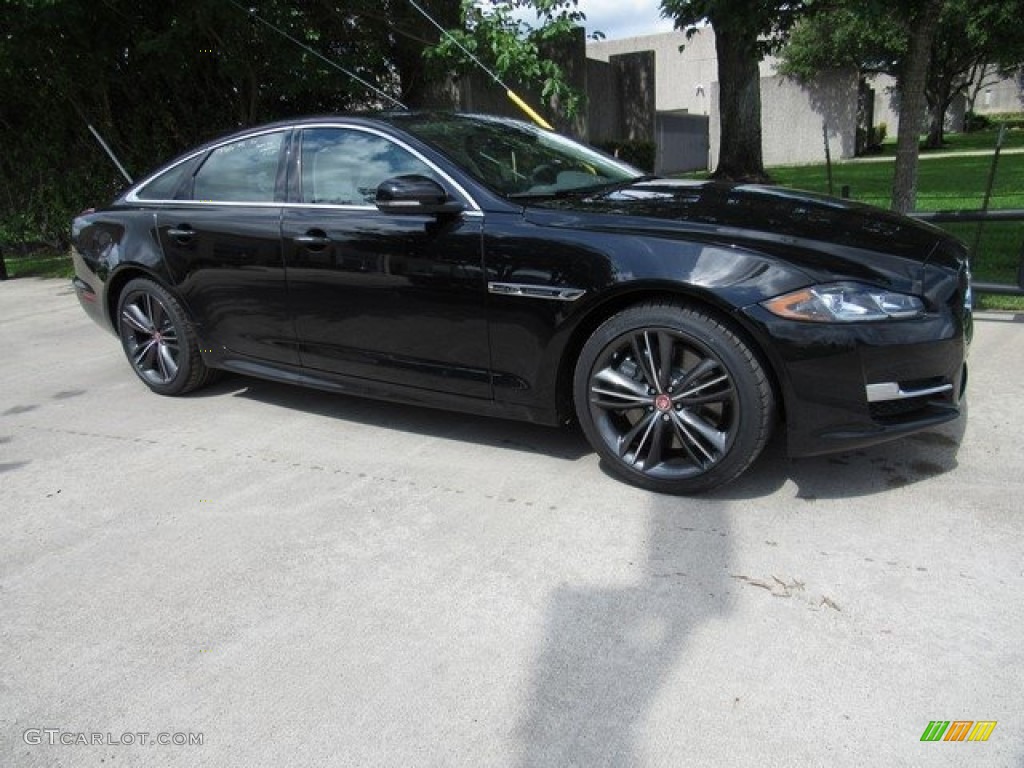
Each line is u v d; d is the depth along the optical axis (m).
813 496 3.27
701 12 5.49
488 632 2.55
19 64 9.49
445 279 3.60
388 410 4.61
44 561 3.14
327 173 4.06
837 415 3.00
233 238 4.34
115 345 6.53
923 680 2.23
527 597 2.72
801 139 26.80
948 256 3.26
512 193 3.65
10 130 11.91
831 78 25.94
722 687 2.25
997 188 12.53
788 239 3.11
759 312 2.94
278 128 4.30
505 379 3.60
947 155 23.56
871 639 2.41
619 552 2.96
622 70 19.28
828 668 2.29
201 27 8.67
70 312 7.98
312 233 4.00
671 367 3.21
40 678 2.46
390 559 3.02
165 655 2.53
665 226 3.24
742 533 3.03
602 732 2.11
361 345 4.02
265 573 2.97
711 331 3.05
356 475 3.77
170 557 3.12
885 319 2.94
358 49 9.79
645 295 3.23
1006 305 5.70
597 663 2.38
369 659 2.46
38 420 4.76
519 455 3.87
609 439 3.41
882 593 2.62
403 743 2.12
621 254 3.17
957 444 3.64
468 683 2.33
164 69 9.61
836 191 13.12
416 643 2.52
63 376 5.67
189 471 3.92
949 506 3.13
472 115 4.48
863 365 2.93
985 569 2.72
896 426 3.04
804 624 2.49
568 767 2.01
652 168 18.89
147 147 11.40
